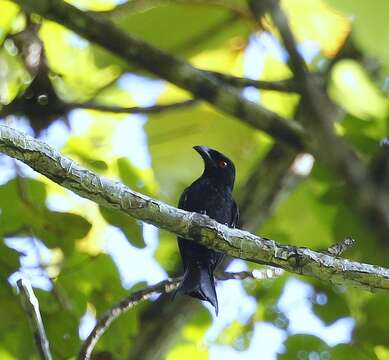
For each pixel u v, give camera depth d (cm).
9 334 1134
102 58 1341
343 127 1203
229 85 1186
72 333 1141
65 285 1155
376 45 685
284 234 1441
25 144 765
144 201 795
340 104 1152
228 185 1140
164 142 1467
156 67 1123
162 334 1267
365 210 1015
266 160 1354
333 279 823
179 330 1274
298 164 1348
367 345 1288
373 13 675
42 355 832
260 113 1108
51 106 1284
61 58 1459
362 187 998
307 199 1428
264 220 1341
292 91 1188
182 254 979
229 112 1120
